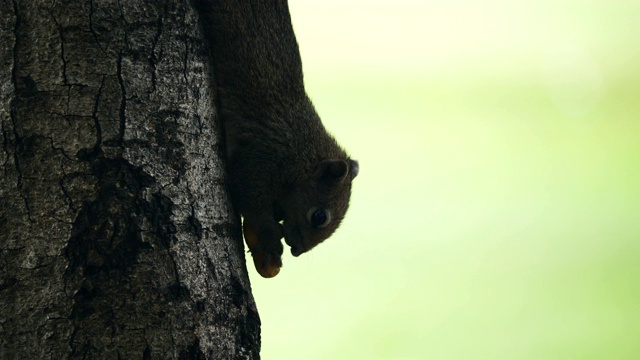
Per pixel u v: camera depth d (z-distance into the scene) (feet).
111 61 19.69
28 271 18.88
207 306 20.39
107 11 19.72
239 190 30.53
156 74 20.27
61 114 19.27
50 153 19.16
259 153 30.63
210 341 20.27
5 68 19.22
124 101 19.75
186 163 20.59
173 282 19.85
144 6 20.18
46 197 19.06
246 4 29.01
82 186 19.21
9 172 19.06
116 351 19.11
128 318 19.25
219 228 21.26
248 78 29.73
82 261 19.08
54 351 18.79
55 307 18.85
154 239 19.75
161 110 20.30
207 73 21.77
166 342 19.53
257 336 21.44
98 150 19.40
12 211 18.98
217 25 28.37
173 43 20.66
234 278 21.30
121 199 19.48
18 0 19.27
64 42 19.36
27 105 19.19
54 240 18.98
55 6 19.35
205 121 21.40
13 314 18.80
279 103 30.94
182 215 20.30
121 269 19.31
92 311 19.03
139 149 19.85
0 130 19.11
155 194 19.93
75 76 19.38
